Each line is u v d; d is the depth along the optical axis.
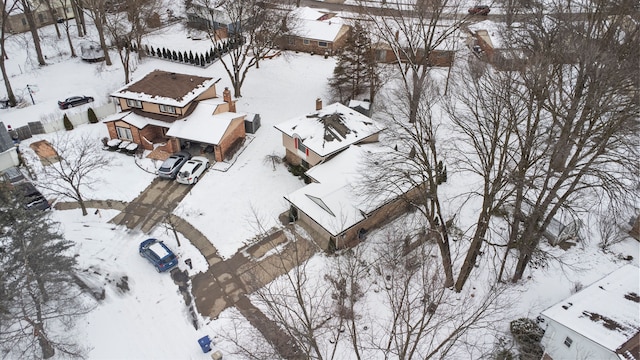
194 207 37.56
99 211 37.16
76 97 49.03
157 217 36.75
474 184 38.75
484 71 36.59
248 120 45.22
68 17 68.19
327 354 27.00
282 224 36.00
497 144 28.23
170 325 29.16
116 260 33.25
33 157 41.75
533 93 24.89
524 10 50.75
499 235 32.75
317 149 37.97
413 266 29.12
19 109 48.12
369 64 47.47
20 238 25.52
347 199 34.28
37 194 37.19
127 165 41.94
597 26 31.72
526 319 27.95
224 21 61.97
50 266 26.33
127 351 27.70
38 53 56.09
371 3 63.16
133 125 42.72
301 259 33.12
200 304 30.36
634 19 32.88
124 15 62.97
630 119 25.73
